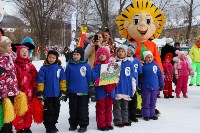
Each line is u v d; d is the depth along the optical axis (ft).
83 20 85.15
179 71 36.55
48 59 21.81
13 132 22.11
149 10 29.73
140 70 25.27
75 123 22.58
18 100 20.04
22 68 21.06
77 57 22.34
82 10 91.09
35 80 21.63
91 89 22.45
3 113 19.20
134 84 23.93
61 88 21.85
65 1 91.76
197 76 47.98
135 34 28.99
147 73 25.81
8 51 19.61
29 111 21.24
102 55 22.85
